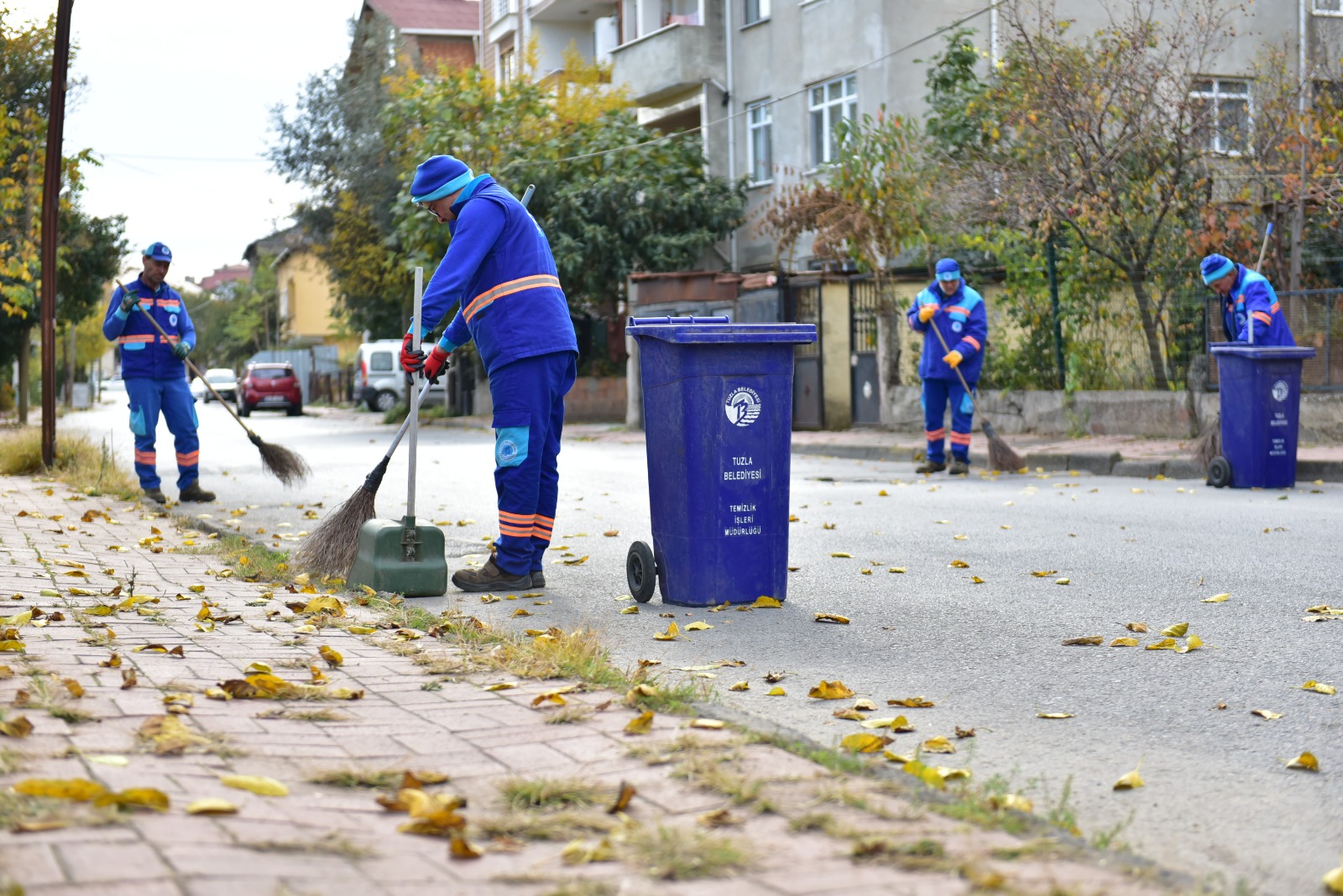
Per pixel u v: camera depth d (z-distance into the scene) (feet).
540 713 12.28
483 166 84.64
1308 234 53.36
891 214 61.26
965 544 26.76
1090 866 8.34
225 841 8.17
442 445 64.75
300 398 131.95
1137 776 11.34
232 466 51.31
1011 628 18.33
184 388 36.63
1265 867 9.48
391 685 13.47
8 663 13.43
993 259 61.05
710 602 19.86
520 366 20.81
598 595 21.17
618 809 9.34
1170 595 20.68
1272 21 73.31
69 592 19.17
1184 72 55.31
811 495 37.17
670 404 19.85
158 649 14.82
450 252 20.34
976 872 7.88
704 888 7.78
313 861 8.00
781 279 68.85
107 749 10.25
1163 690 14.78
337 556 21.59
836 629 18.25
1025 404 57.26
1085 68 54.95
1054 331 56.08
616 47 93.91
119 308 35.35
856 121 76.79
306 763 10.40
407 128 89.20
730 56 87.20
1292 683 15.02
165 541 26.35
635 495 38.27
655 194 80.79
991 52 70.33
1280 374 36.96
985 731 13.10
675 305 77.15
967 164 59.98
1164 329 53.31
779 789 9.80
